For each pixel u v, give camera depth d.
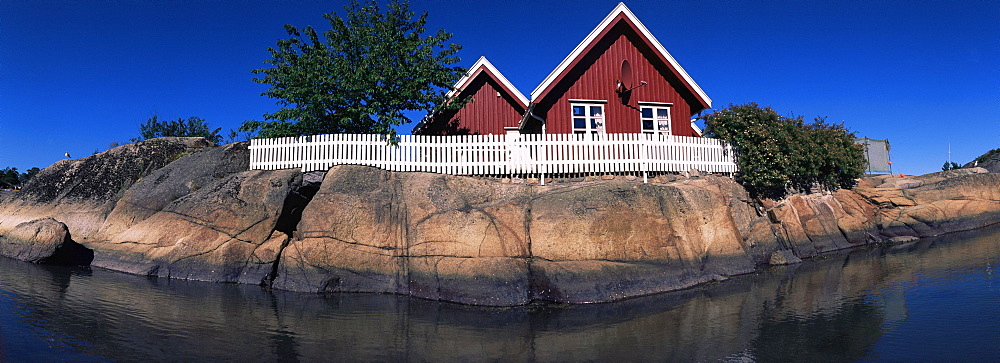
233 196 11.56
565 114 15.57
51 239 12.20
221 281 10.73
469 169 12.77
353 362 5.97
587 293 9.32
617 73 16.22
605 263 9.93
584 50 15.41
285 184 11.76
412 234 10.52
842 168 16.00
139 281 10.53
